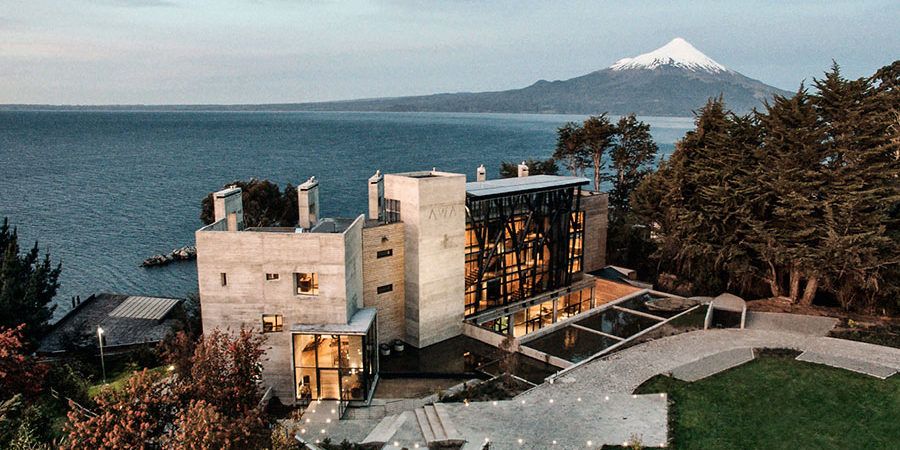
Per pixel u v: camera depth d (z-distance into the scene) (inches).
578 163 3508.9
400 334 1672.0
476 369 1478.8
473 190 1779.0
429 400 1241.4
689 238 1936.5
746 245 1829.5
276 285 1295.5
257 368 932.6
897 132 1587.1
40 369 1040.8
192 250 3408.0
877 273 1569.9
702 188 1916.8
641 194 2341.3
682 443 1004.6
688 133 2176.4
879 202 1544.0
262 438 773.9
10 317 1579.7
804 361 1331.2
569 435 1035.9
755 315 1705.2
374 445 1035.3
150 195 5388.8
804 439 1009.5
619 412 1118.4
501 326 1899.6
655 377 1269.7
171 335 1765.5
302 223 1518.2
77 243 3639.3
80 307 2234.3
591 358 1391.5
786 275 1947.6
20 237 3747.5
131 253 3442.4
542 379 1334.9
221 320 1318.9
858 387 1184.2
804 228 1662.2
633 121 3166.8
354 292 1400.1
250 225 2758.4
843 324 1594.5
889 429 1025.5
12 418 910.4
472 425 1080.8
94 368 1673.2
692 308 1776.6
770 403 1137.4
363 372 1266.0
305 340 1284.4
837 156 1663.4
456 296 1720.0
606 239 2402.8
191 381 864.9
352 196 5364.2
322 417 1183.6
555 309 2073.1
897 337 1470.2
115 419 709.3
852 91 1615.4
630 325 1676.9
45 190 5625.0
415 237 1592.0
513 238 1872.5
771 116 1776.6
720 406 1131.3
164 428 783.1
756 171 1761.8
